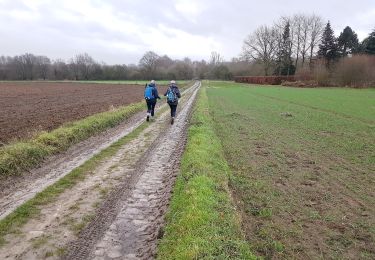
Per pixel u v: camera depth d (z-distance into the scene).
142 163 12.28
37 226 7.35
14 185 9.80
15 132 16.36
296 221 7.97
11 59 156.38
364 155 14.41
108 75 136.75
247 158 13.43
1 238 6.82
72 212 8.07
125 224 7.56
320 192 9.90
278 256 6.50
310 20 116.19
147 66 144.25
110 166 11.84
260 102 39.53
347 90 67.94
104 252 6.45
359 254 6.71
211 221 6.92
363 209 8.77
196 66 180.25
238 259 5.73
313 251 6.74
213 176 9.77
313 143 16.64
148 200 8.92
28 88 67.19
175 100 21.14
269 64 122.94
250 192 9.67
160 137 17.02
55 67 146.00
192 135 16.02
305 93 57.56
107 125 19.28
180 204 7.91
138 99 38.69
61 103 33.41
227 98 45.22
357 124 23.02
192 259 5.63
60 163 12.04
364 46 119.88
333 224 7.88
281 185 10.41
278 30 121.00
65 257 6.25
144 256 6.34
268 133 19.05
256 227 7.62
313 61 113.19
